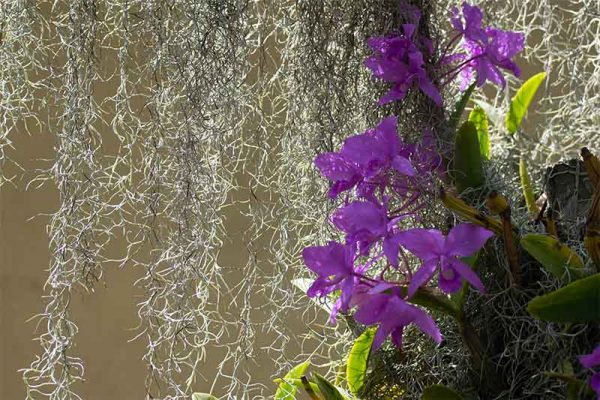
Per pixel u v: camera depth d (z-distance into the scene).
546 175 1.84
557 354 1.71
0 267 2.26
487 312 1.79
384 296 1.70
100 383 2.24
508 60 1.86
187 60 1.85
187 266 1.85
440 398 1.71
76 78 1.86
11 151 2.23
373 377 1.84
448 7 2.07
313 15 1.85
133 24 2.02
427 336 1.83
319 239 1.91
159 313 1.87
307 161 1.92
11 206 2.25
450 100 1.96
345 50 1.85
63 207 1.86
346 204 1.81
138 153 2.14
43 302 2.27
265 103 2.09
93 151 1.86
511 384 1.75
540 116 2.25
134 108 2.12
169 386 1.87
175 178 1.88
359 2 1.84
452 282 1.68
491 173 1.89
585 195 1.82
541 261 1.70
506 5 2.12
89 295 2.23
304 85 1.86
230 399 1.86
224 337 2.12
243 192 2.10
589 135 2.14
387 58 1.81
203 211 1.90
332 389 1.77
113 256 2.19
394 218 1.74
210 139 1.89
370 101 1.87
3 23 1.94
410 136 1.86
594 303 1.64
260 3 2.04
